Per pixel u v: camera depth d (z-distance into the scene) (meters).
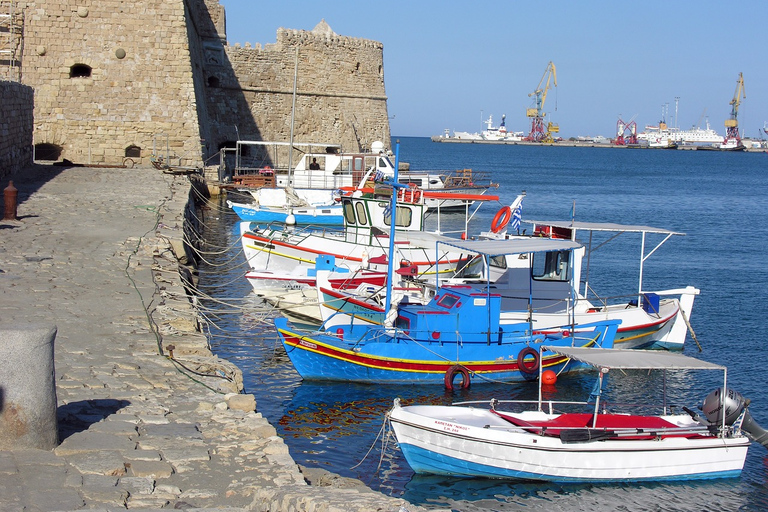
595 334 21.53
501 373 20.69
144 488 8.80
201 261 33.91
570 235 24.20
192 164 50.28
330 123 72.25
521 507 14.07
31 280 18.89
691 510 14.20
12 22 48.47
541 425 15.48
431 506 13.82
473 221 55.78
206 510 8.06
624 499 14.48
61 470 9.04
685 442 15.07
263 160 67.81
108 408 11.23
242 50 66.75
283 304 25.66
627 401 19.64
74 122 49.31
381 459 15.14
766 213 68.94
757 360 23.36
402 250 29.11
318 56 71.19
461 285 22.72
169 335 15.55
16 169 40.78
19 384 9.37
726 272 37.91
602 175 127.06
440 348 20.27
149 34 50.03
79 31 49.44
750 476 15.56
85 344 14.31
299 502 7.90
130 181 40.81
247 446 10.26
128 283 19.31
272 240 30.70
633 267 38.50
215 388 12.70
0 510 7.91
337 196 47.16
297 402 18.48
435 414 15.70
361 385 19.86
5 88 36.97
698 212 68.50
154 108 50.12
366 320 21.70
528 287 23.53
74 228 26.39
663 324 24.12
